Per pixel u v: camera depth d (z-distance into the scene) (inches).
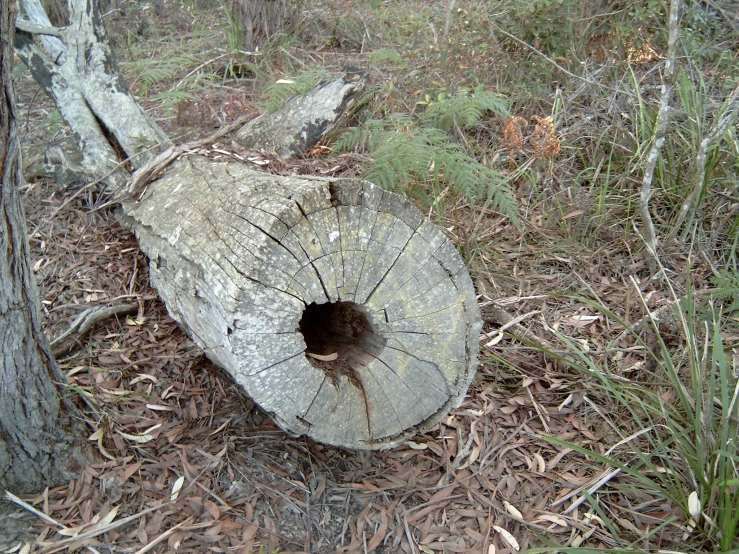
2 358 53.6
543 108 106.3
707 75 107.5
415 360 59.2
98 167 90.9
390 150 83.1
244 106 109.5
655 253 82.0
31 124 113.1
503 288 83.9
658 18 111.6
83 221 89.6
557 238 90.4
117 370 70.4
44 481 59.5
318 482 62.8
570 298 83.1
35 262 83.7
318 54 130.3
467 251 85.0
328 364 60.4
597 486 62.1
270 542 57.3
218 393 69.1
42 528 56.7
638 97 94.6
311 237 53.7
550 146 89.7
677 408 67.7
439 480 63.9
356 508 61.1
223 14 150.5
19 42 91.9
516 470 64.7
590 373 68.6
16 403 55.6
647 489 60.9
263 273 53.1
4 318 52.7
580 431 68.1
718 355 59.5
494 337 77.4
